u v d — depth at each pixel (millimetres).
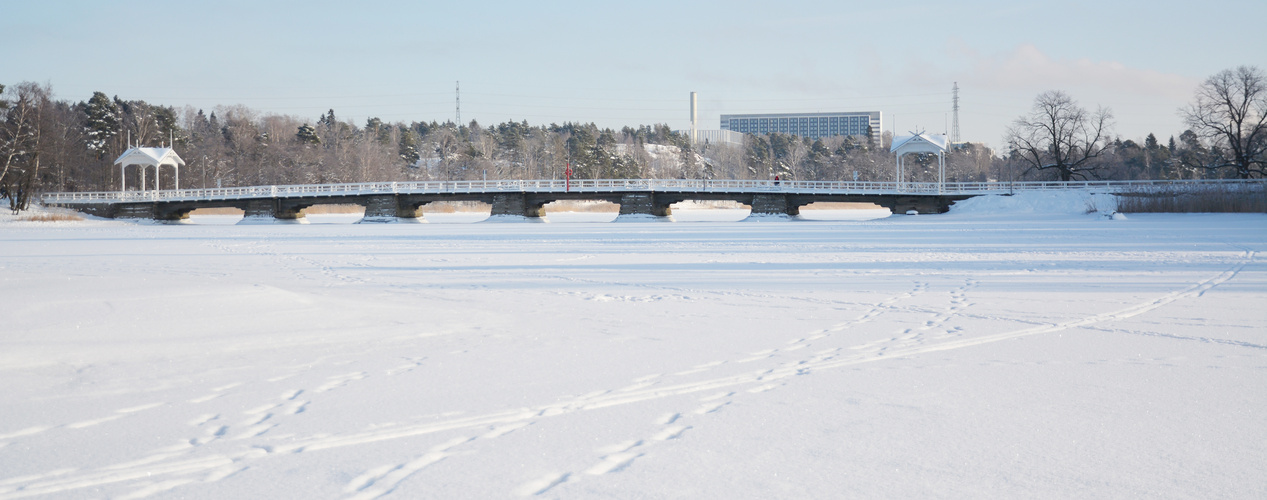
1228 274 22250
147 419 8047
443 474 6465
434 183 81938
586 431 7621
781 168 168000
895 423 7879
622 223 67688
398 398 8898
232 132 139750
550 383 9641
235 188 83688
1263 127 76000
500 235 48094
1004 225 52188
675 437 7449
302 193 80375
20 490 6074
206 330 13188
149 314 14344
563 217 87875
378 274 25047
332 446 7164
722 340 12680
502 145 181000
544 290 20266
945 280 21781
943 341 12469
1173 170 126812
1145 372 10055
